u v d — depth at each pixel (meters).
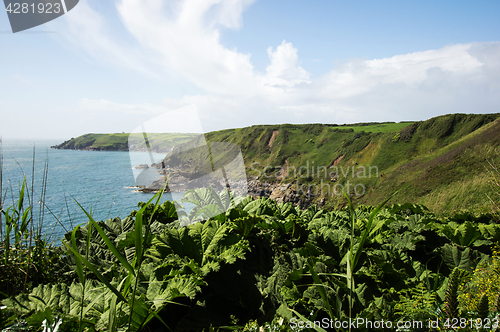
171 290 1.84
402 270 2.49
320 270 2.32
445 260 3.02
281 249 2.97
